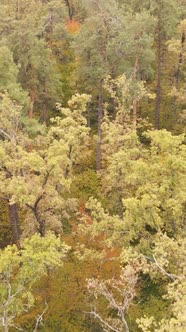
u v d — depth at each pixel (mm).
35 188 20531
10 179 20969
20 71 31156
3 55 25953
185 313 12641
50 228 23625
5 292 17031
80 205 28375
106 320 18625
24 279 17531
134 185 22766
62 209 24625
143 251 20031
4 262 16281
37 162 20078
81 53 30438
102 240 22188
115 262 21172
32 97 32750
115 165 22516
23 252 17406
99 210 20922
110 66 31219
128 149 22734
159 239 19078
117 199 26125
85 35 30281
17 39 30516
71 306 20094
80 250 22375
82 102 25422
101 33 29812
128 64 31875
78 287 20484
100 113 31453
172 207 18594
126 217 19578
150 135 20766
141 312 20141
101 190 28172
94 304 19250
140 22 29422
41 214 22422
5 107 23453
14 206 24625
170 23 31156
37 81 31875
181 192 18703
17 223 25000
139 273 22984
